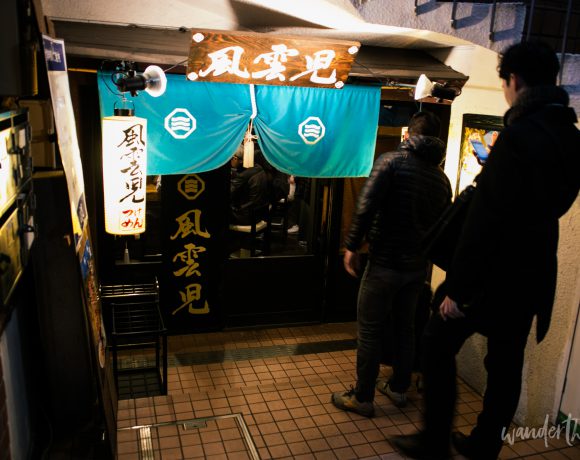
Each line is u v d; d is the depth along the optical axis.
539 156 2.87
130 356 6.46
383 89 6.35
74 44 4.57
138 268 6.63
